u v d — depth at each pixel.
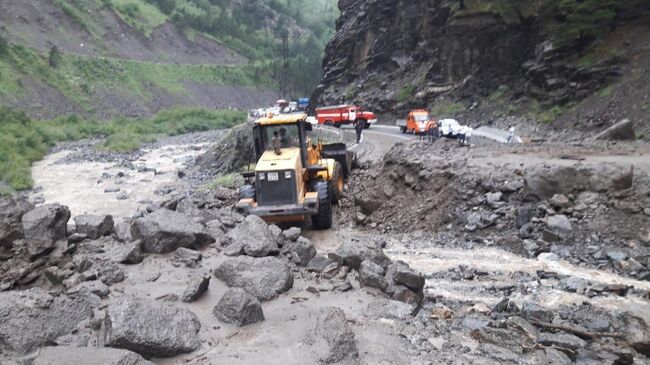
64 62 86.38
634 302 8.16
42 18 96.44
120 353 4.62
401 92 46.34
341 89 58.72
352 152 20.59
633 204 11.04
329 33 174.75
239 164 28.77
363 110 45.47
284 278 7.14
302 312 6.39
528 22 35.03
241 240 8.39
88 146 50.28
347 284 7.38
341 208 16.69
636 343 6.53
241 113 84.12
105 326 5.22
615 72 28.08
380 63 53.41
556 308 7.96
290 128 14.41
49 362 4.48
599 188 11.76
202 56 127.00
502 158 15.69
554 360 5.87
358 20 60.56
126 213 21.14
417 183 15.13
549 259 10.41
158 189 26.20
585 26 30.47
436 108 40.25
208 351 5.36
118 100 85.75
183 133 67.69
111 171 33.00
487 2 38.22
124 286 6.86
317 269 8.12
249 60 131.25
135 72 97.19
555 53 31.73
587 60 29.92
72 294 6.16
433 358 5.63
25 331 5.07
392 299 7.20
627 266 9.50
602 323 7.14
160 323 5.34
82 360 4.50
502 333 6.45
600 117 26.25
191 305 6.41
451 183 14.04
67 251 7.84
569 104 29.58
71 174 32.25
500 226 12.12
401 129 36.22
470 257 10.97
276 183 13.05
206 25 140.38
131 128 64.56
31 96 71.81
